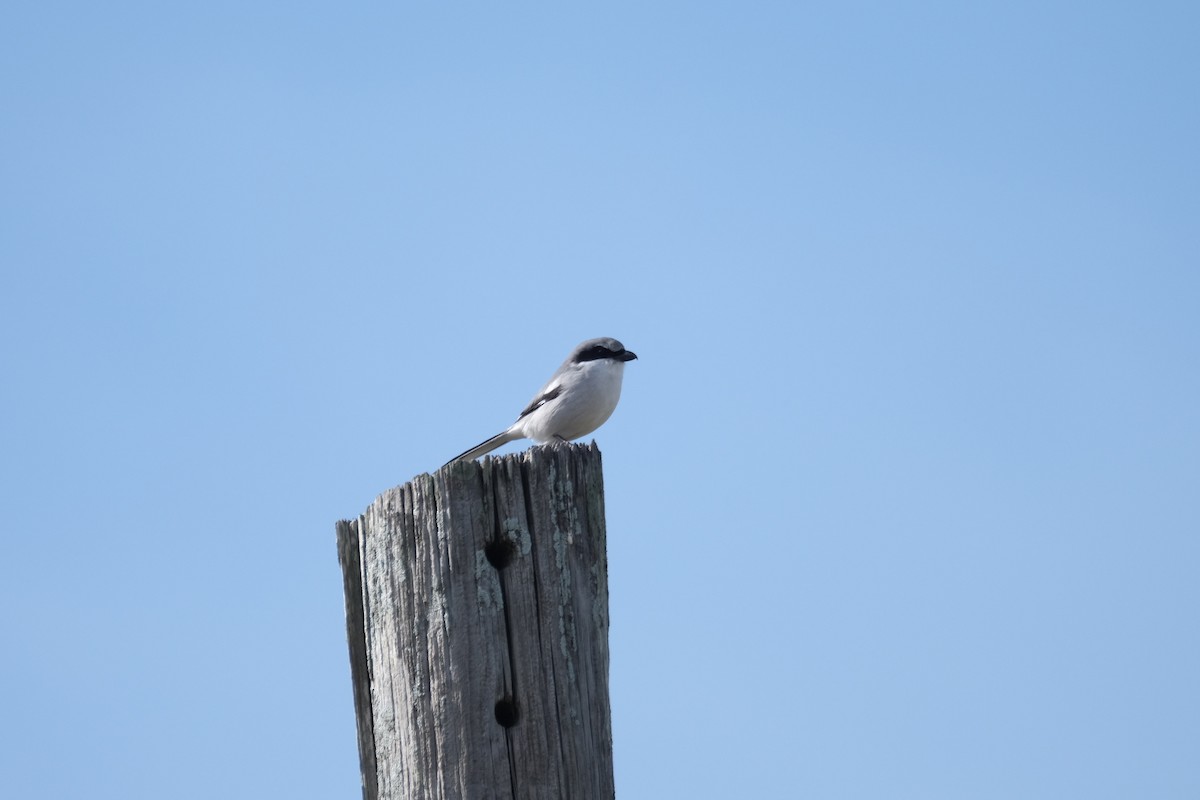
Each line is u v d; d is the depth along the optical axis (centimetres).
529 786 1038
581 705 1066
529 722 1049
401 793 1062
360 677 1134
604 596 1114
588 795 1050
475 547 1078
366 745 1112
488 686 1053
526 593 1073
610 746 1087
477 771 1036
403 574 1091
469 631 1062
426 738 1053
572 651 1072
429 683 1061
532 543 1083
